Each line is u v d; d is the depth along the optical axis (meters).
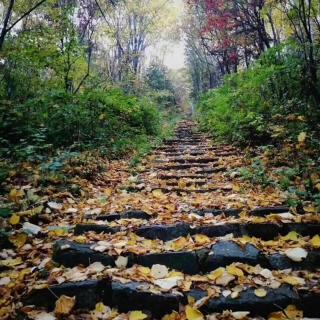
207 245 2.80
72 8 9.44
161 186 5.04
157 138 10.21
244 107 8.69
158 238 3.13
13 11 9.73
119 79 17.20
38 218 3.53
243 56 15.17
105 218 3.67
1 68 8.79
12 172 4.63
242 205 3.87
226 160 6.66
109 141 7.95
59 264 2.61
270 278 2.35
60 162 5.32
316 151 5.45
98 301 2.22
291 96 7.61
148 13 19.48
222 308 2.13
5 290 2.28
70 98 7.76
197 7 18.27
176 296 2.20
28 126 6.37
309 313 2.13
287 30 10.26
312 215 3.30
